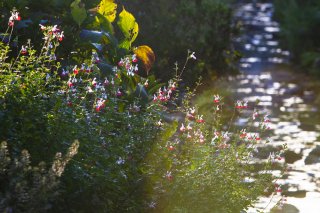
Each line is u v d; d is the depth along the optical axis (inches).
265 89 727.1
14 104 257.6
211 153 307.4
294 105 672.4
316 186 407.2
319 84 752.3
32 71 271.6
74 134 259.8
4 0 369.1
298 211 357.4
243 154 313.4
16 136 252.5
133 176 272.1
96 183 255.4
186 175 284.4
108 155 265.4
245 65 836.6
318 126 586.2
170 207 275.9
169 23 561.9
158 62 522.9
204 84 579.5
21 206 226.7
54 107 261.9
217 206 283.7
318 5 956.0
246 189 304.7
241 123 573.0
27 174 234.8
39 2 389.4
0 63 277.6
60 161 233.5
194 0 639.1
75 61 366.6
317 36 903.1
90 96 310.2
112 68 344.2
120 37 482.9
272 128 572.7
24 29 369.1
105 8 413.4
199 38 590.2
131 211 266.5
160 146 285.1
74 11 379.2
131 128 284.2
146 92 366.9
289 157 472.1
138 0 548.7
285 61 867.4
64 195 250.7
